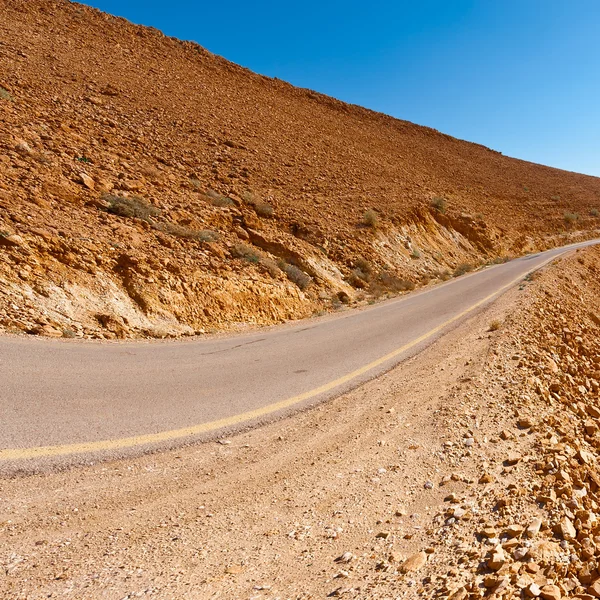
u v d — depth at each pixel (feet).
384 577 8.01
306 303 48.11
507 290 52.19
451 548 8.80
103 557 8.44
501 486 11.39
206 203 56.80
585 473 13.48
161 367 21.33
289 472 12.46
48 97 67.00
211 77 137.39
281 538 9.41
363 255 67.46
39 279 28.17
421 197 108.58
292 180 84.89
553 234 150.82
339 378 21.56
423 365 23.88
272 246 55.16
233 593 7.64
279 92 165.37
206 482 11.70
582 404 21.97
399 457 13.29
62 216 36.27
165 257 37.78
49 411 14.61
